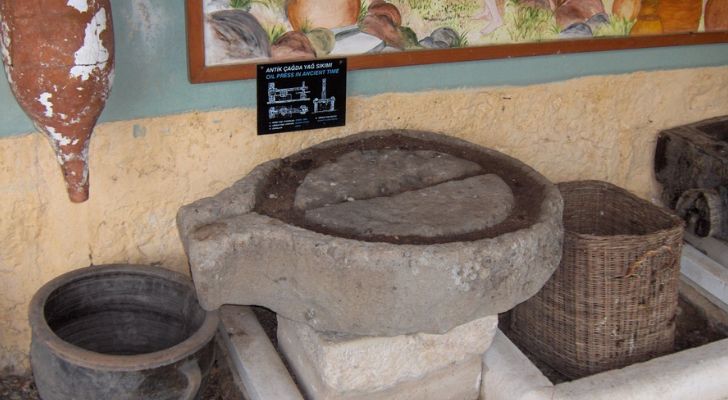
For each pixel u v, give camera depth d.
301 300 2.35
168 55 2.55
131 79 2.52
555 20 3.12
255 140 2.78
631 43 3.30
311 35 2.72
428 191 2.58
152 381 2.18
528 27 3.08
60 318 2.45
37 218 2.54
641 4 3.26
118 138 2.56
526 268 2.36
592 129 3.42
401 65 2.90
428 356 2.52
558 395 2.50
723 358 2.71
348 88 2.88
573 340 2.84
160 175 2.68
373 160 2.77
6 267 2.55
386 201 2.51
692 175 3.41
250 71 2.65
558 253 2.50
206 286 2.31
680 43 3.40
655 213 2.96
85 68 2.12
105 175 2.59
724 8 3.44
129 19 2.46
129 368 2.11
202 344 2.24
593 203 3.21
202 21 2.53
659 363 2.67
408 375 2.53
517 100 3.20
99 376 2.13
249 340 2.69
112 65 2.22
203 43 2.56
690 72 3.54
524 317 3.02
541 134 3.32
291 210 2.50
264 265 2.35
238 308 2.85
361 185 2.61
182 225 2.40
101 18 2.13
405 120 3.03
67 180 2.31
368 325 2.29
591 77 3.32
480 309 2.33
